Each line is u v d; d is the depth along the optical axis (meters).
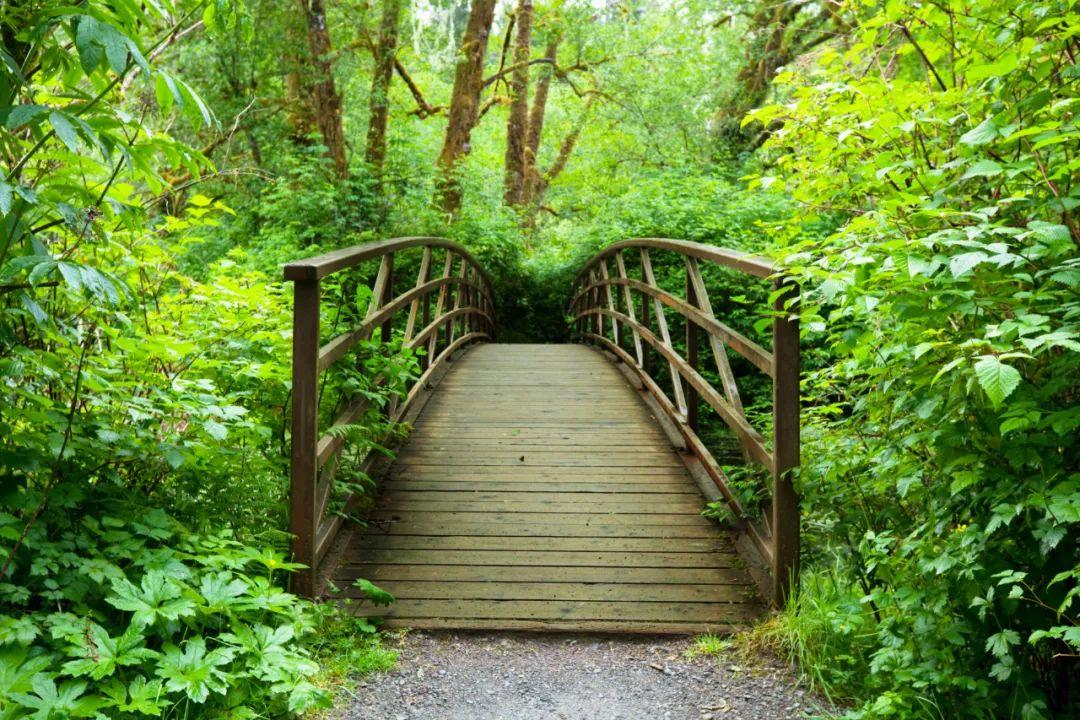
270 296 4.46
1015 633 2.18
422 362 7.09
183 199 11.50
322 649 3.08
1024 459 2.20
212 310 3.92
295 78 13.60
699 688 2.88
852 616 2.88
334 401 4.32
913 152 2.78
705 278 10.41
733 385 4.08
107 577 2.38
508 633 3.30
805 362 6.39
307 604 3.12
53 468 2.57
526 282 14.41
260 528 3.44
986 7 2.58
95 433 2.83
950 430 2.39
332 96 12.13
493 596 3.55
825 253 2.75
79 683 2.12
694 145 16.59
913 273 2.10
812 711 2.71
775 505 3.34
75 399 2.57
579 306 12.73
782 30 14.64
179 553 2.68
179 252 3.76
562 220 21.61
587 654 3.16
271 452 3.92
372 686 2.89
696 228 11.25
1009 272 2.35
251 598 2.71
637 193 12.49
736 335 3.87
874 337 2.68
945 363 2.45
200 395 3.03
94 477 3.04
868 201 3.10
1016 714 2.30
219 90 12.49
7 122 1.84
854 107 2.81
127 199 2.88
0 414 2.60
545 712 2.73
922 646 2.50
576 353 9.09
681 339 10.59
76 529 2.57
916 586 2.58
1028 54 2.43
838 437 3.23
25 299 2.27
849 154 3.06
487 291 11.77
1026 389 2.25
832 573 3.42
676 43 17.36
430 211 13.02
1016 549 2.32
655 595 3.57
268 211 11.96
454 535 4.09
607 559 3.87
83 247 3.05
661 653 3.16
